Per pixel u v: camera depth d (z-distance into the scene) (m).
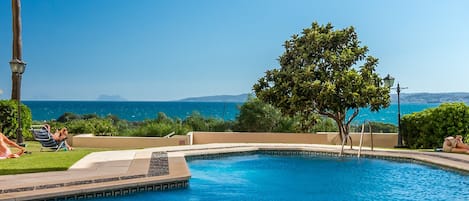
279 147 17.41
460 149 14.90
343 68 17.47
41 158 12.40
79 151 14.82
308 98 17.09
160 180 9.34
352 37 18.33
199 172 12.80
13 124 17.31
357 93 16.19
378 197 9.56
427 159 13.26
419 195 9.65
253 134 20.25
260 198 9.52
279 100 17.78
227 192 10.03
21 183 8.52
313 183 11.25
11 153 12.69
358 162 14.60
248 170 13.27
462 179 11.15
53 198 7.85
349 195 9.84
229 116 72.50
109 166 11.05
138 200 8.77
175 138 18.33
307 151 17.03
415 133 17.25
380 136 18.75
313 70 17.27
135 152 14.72
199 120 24.48
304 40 18.34
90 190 8.30
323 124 22.52
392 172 12.58
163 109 101.62
